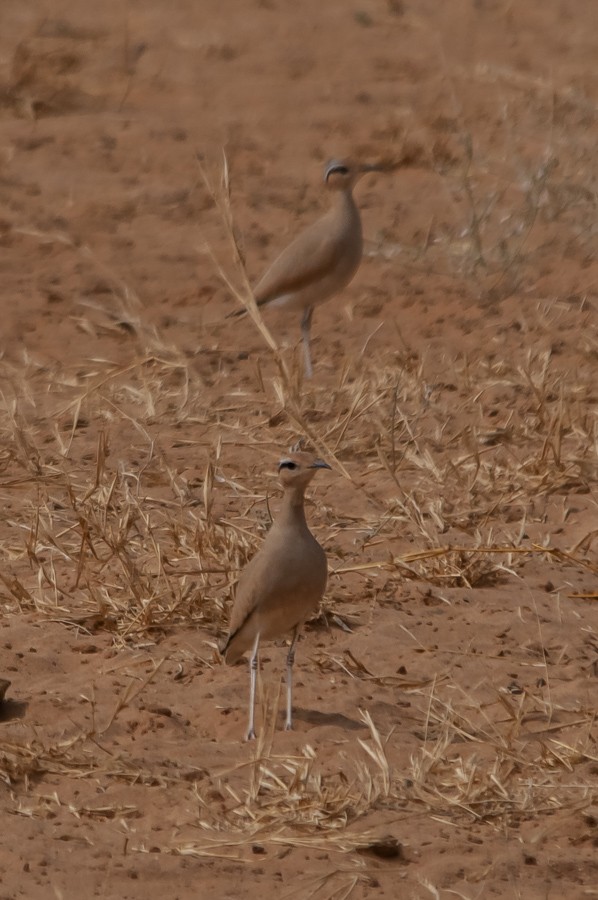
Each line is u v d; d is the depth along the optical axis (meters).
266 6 43.38
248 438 18.23
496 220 26.39
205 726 11.62
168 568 14.32
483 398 19.30
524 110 32.91
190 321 22.69
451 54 38.41
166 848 9.77
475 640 13.15
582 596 14.07
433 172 29.50
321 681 12.32
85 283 24.03
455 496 16.44
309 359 20.50
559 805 10.37
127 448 17.89
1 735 11.30
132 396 19.73
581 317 22.27
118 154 30.39
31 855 9.65
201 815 10.19
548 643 13.12
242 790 10.50
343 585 14.19
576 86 34.56
